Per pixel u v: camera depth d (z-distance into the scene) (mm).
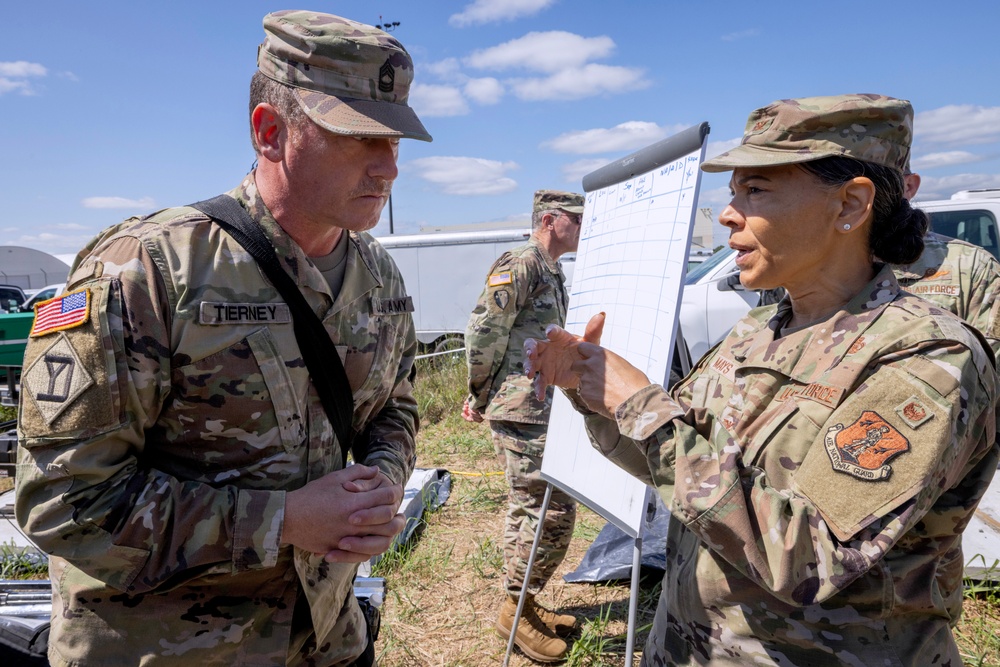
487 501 4312
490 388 3154
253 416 1326
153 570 1193
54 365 1189
